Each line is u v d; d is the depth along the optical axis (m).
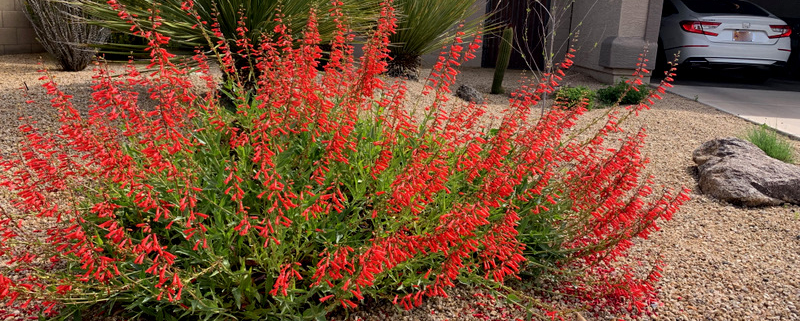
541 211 3.34
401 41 9.86
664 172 6.07
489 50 16.20
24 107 6.08
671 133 7.62
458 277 2.99
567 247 3.44
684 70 15.07
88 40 9.29
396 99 3.11
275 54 2.97
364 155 3.19
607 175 3.19
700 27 11.83
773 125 8.29
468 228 2.39
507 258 2.69
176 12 6.19
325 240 2.82
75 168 2.71
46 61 10.53
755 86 12.95
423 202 2.72
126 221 3.10
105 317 2.82
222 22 6.30
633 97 9.82
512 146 3.51
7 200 3.87
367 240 2.82
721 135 7.58
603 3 13.10
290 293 2.61
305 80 2.75
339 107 3.22
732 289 3.57
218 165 2.90
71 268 2.92
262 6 6.12
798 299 3.45
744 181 5.19
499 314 3.11
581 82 13.16
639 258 3.96
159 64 2.43
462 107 3.27
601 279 3.28
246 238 2.92
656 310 3.29
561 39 15.95
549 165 3.25
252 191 2.89
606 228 3.21
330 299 2.93
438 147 3.01
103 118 2.66
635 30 12.19
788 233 4.51
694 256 4.04
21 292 2.38
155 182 2.81
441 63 3.14
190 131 2.98
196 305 2.49
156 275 2.57
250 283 2.61
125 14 2.39
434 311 3.09
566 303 3.27
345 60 3.23
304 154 2.85
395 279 2.91
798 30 15.33
